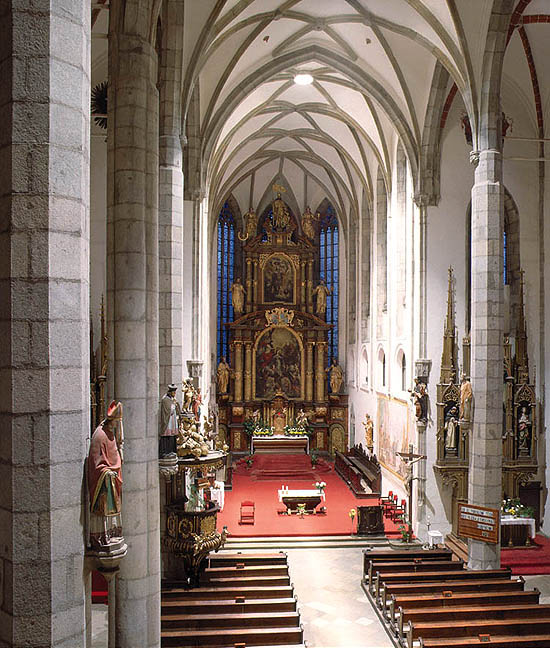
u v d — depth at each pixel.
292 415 41.75
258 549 23.39
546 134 24.53
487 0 17.69
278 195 42.00
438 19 18.86
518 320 24.19
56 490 5.73
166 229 15.41
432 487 24.19
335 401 41.41
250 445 40.31
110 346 10.80
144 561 10.78
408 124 24.78
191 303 21.52
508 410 23.84
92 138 19.98
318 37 24.20
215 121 23.91
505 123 24.56
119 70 10.71
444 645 12.25
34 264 5.64
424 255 24.56
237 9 18.75
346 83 26.84
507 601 15.12
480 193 18.45
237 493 31.47
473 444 18.53
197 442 15.88
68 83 5.79
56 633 5.71
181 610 14.56
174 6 15.06
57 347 5.73
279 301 42.62
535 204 24.78
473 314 18.66
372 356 33.44
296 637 13.57
